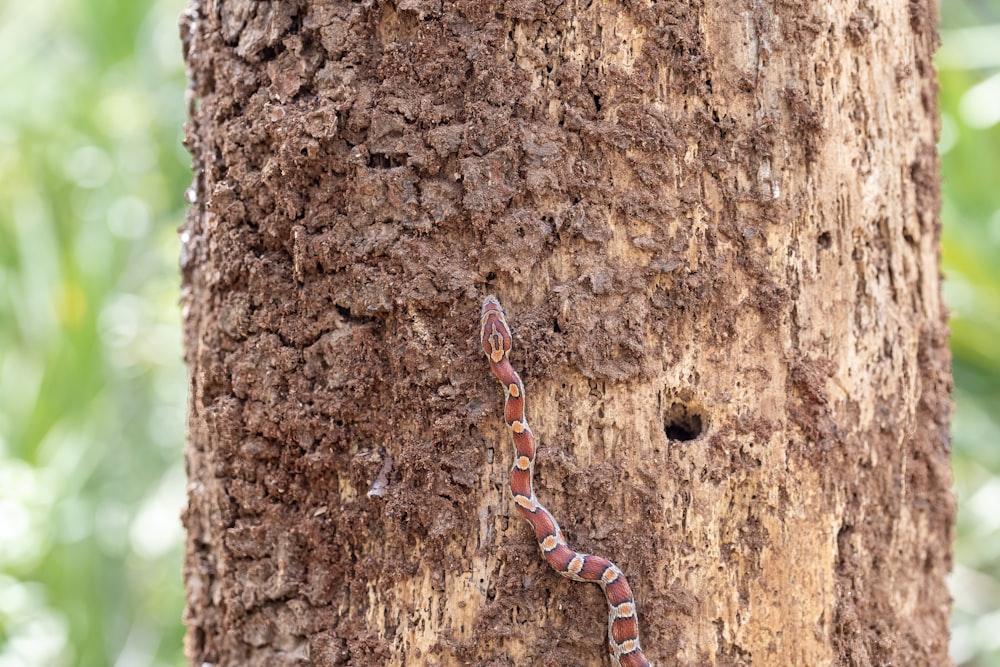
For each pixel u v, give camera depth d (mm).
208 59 3738
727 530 3383
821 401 3434
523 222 3277
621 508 3318
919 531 3854
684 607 3322
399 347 3361
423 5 3285
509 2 3254
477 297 3312
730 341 3379
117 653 7102
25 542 6559
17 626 6367
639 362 3299
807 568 3436
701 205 3354
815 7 3400
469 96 3293
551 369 3295
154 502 7648
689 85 3334
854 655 3512
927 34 3906
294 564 3525
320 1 3395
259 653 3631
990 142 6938
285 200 3445
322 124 3355
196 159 3961
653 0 3291
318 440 3471
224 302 3660
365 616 3434
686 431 3494
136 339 8125
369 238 3361
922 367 3846
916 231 3795
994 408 7004
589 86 3289
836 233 3500
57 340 7141
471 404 3322
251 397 3570
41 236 7375
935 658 3883
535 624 3314
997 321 6629
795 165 3412
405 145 3314
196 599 3898
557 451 3301
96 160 7848
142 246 8234
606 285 3289
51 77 8094
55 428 7047
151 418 7965
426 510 3332
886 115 3617
